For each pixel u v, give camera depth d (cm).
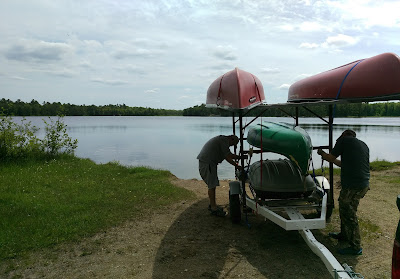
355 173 433
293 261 434
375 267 412
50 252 457
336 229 548
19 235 497
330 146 585
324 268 414
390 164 1180
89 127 6366
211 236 526
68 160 1237
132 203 700
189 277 392
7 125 1179
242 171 570
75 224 555
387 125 6178
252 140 625
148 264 426
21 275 394
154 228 560
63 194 735
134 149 2469
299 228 427
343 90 473
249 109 521
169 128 5847
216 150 613
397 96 407
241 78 532
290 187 506
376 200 723
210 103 591
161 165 1677
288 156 510
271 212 468
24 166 1049
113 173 1027
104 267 417
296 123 672
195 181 982
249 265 423
